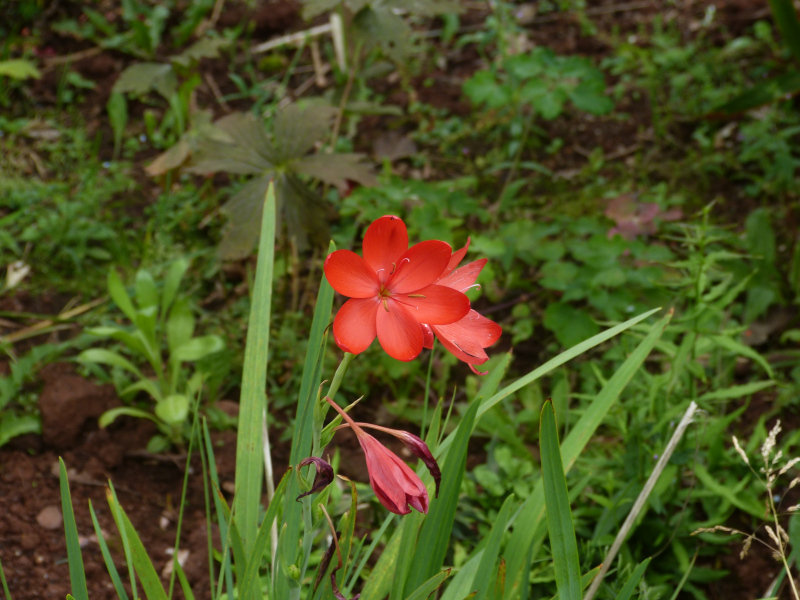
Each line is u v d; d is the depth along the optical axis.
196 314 0.95
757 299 0.89
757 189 1.09
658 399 0.68
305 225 0.85
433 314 0.38
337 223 1.06
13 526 0.67
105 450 0.76
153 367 0.83
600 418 0.49
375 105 1.07
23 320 0.91
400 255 0.38
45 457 0.75
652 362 0.88
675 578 0.65
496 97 1.05
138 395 0.83
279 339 0.89
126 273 0.98
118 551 0.66
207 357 0.81
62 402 0.76
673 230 1.00
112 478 0.74
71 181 1.11
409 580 0.45
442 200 0.97
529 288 1.00
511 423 0.77
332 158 0.87
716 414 0.78
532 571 0.61
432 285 0.38
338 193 1.10
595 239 0.90
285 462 0.77
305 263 1.03
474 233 1.01
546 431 0.39
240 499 0.49
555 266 0.92
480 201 1.11
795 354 0.85
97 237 1.00
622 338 0.76
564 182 1.13
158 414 0.72
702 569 0.65
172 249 1.01
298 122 0.89
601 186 1.11
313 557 0.63
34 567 0.64
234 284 1.00
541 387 0.88
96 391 0.79
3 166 1.09
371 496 0.68
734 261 0.91
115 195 1.10
